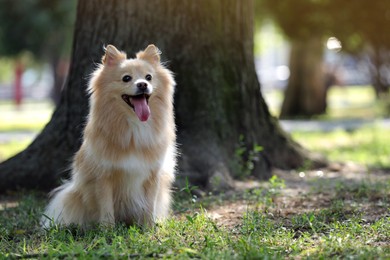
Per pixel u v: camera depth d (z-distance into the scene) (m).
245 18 9.88
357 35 22.81
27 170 9.34
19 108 44.62
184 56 9.35
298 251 5.52
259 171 9.78
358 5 21.31
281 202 7.88
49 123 9.63
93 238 6.14
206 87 9.47
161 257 5.32
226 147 9.44
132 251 5.45
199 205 7.77
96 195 6.39
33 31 32.97
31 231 6.84
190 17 9.36
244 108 9.82
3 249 5.87
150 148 6.36
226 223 6.88
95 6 9.29
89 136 6.41
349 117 26.78
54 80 39.50
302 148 11.15
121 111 6.30
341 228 6.16
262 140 10.20
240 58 9.81
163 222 6.53
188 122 9.37
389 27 21.67
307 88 27.45
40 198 8.82
